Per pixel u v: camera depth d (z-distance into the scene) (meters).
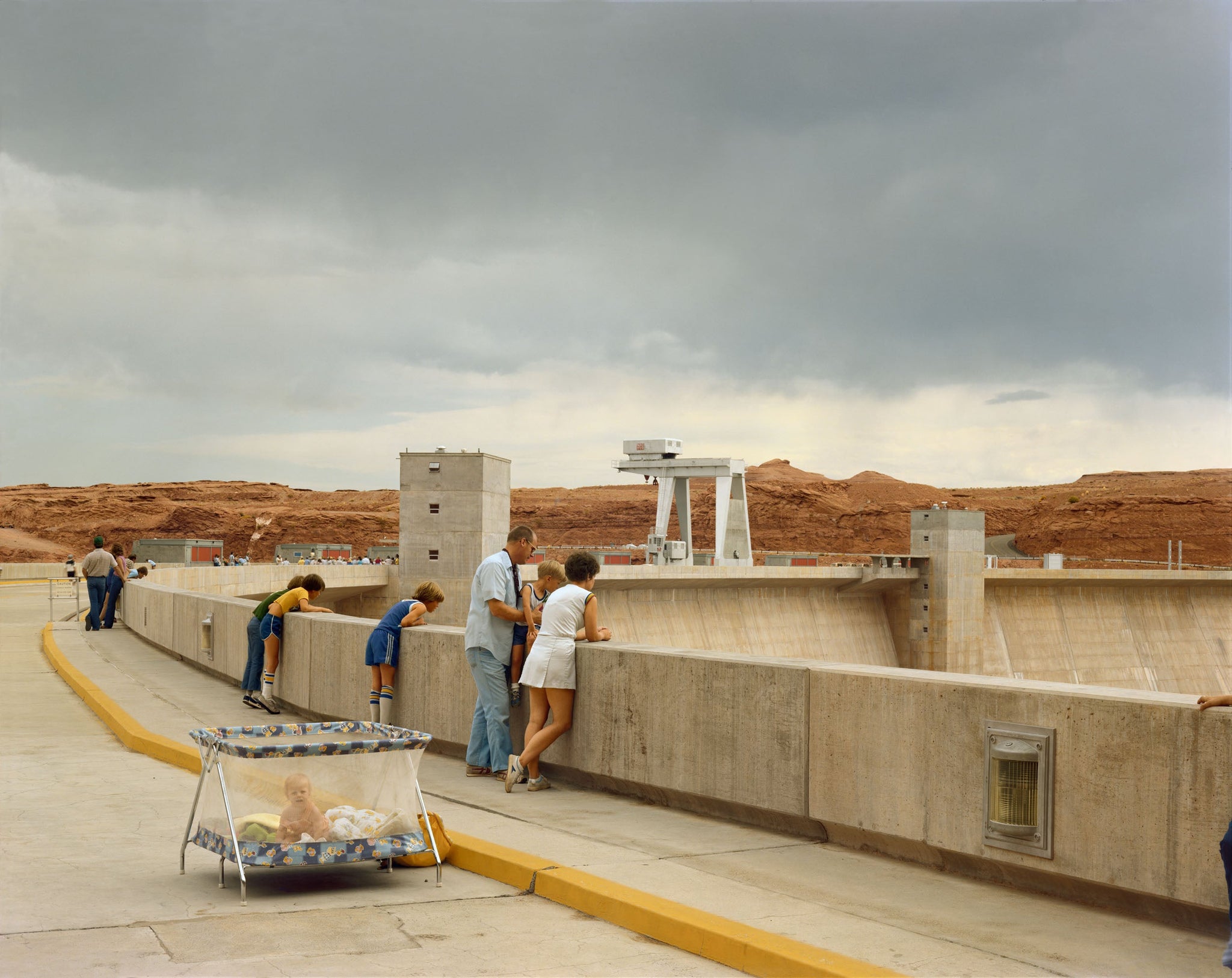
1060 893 6.64
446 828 8.19
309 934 5.79
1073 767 6.51
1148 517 178.00
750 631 66.62
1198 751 5.95
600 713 9.80
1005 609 80.25
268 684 14.72
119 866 7.14
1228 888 5.10
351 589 49.44
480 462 49.66
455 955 5.53
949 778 7.15
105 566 28.20
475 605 10.45
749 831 8.41
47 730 13.19
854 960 5.28
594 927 6.12
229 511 168.12
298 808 6.73
